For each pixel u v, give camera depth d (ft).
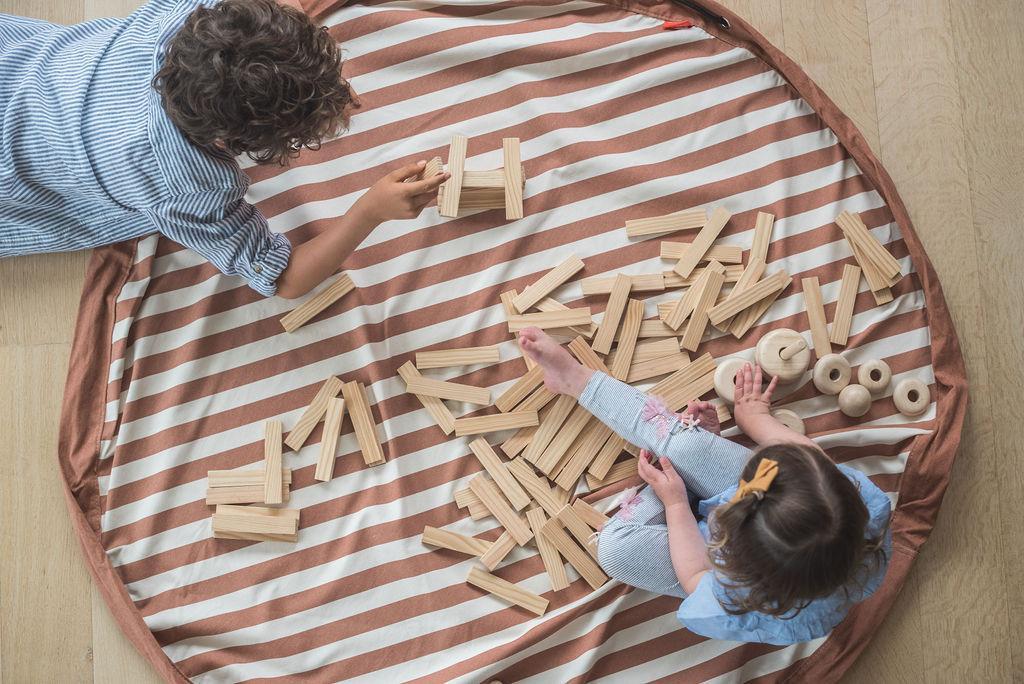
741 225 4.46
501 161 4.44
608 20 4.52
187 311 4.34
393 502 4.25
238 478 4.20
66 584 4.30
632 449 4.33
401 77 4.45
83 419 4.25
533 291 4.34
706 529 3.95
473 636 4.21
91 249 4.40
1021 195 4.58
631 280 4.38
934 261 4.57
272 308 4.34
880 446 4.30
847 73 4.64
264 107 3.16
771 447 3.34
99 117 3.59
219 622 4.16
